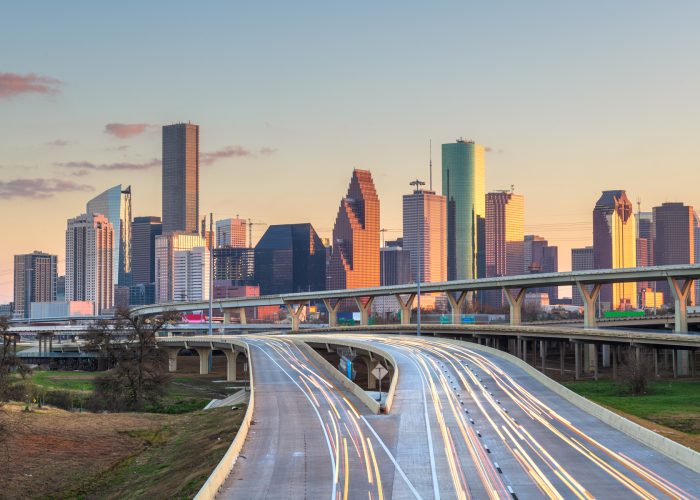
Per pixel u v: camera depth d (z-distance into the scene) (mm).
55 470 76312
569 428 72062
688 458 57875
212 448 72125
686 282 173000
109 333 134250
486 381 102250
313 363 136500
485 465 58844
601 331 166500
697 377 159750
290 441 68688
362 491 52531
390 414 80875
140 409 128750
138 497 62375
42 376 191625
